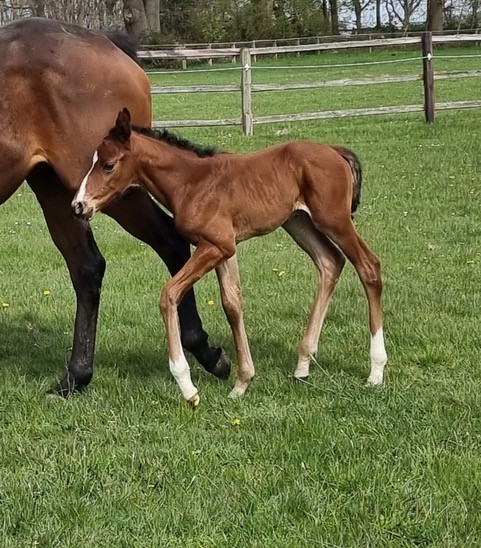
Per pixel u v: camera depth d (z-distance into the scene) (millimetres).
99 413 4590
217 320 6297
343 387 4789
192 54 14859
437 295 6672
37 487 3736
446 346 5473
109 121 4816
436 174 11797
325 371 5062
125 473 3873
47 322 6531
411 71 27625
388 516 3373
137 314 6543
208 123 15328
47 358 5664
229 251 4531
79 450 4121
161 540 3295
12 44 4715
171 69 35719
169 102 23141
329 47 15883
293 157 4594
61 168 4812
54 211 5004
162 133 4672
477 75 16062
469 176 11562
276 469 3836
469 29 43875
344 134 15164
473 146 13492
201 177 4531
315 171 4582
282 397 4770
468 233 8875
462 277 7250
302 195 4656
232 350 5652
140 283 7559
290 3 46750
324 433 4160
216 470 3879
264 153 4648
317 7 49375
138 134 4598
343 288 7035
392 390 4691
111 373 5246
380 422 4254
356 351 5484
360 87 24094
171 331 4488
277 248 8852
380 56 37188
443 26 48156
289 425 4254
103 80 4828
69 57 4754
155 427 4371
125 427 4406
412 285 7023
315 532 3299
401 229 9203
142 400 4750
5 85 4656
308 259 8219
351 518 3383
